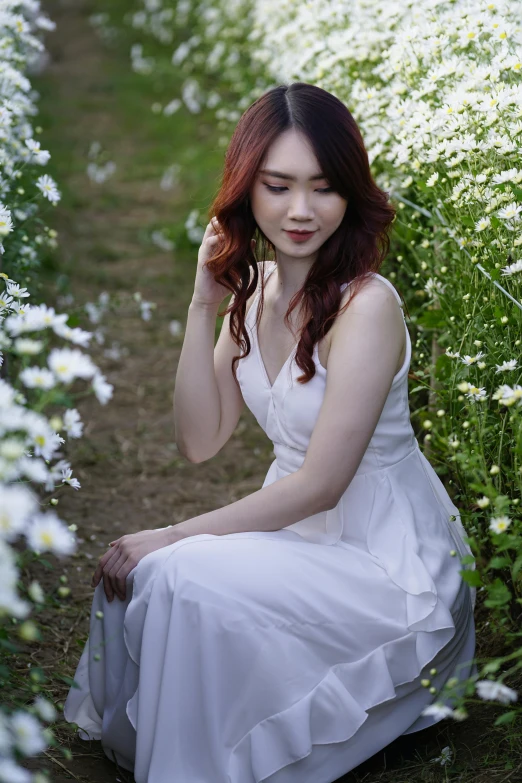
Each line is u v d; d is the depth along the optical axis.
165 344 4.60
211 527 1.91
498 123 2.31
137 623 1.85
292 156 1.87
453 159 2.32
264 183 1.91
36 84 8.63
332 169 1.87
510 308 2.26
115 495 3.37
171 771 1.79
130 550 1.92
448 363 2.45
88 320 4.70
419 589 1.87
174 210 6.21
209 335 2.18
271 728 1.78
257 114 1.92
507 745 1.97
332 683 1.81
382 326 1.91
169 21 9.13
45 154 2.66
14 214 2.84
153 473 3.54
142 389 4.20
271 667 1.77
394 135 2.80
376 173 3.13
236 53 5.91
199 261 2.15
